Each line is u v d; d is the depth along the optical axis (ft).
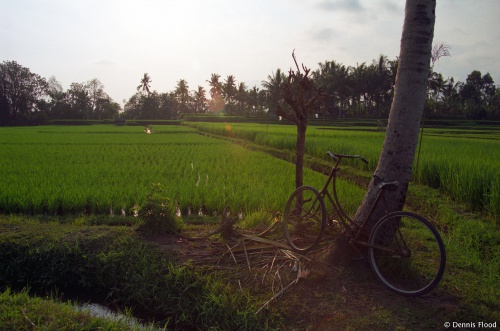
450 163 34.45
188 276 15.10
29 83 259.39
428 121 171.22
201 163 47.78
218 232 17.99
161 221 19.29
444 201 28.96
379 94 208.95
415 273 14.62
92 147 70.23
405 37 15.19
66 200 25.98
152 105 305.94
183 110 338.34
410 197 31.73
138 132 135.03
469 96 254.27
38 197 25.91
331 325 12.07
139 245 17.62
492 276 15.26
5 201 25.38
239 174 39.45
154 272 15.70
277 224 18.17
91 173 37.58
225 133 113.39
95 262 17.04
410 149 15.28
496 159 40.16
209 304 13.71
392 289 13.62
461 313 12.32
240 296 13.73
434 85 169.48
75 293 16.70
